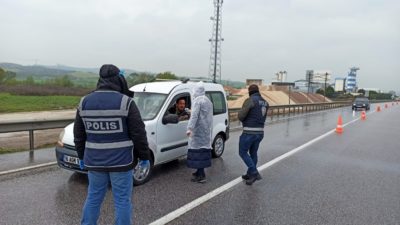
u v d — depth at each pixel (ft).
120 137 11.10
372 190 20.71
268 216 16.02
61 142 19.95
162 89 23.43
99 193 11.61
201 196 18.43
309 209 17.13
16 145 32.48
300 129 54.08
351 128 58.85
